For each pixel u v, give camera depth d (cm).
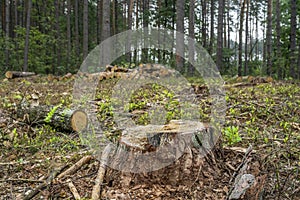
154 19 1762
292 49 1123
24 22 2044
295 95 624
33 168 298
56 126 418
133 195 239
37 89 777
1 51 1583
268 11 1311
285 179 265
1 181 269
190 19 1293
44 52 1628
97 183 253
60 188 255
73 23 2392
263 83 871
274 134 384
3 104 539
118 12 2583
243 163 262
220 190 247
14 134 372
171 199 236
